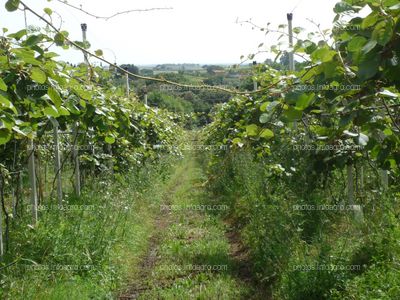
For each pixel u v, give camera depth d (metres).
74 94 3.96
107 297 4.93
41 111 3.65
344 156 4.34
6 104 2.55
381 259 4.43
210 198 10.82
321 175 6.02
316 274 4.40
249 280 5.64
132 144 10.38
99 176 8.48
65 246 5.28
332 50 2.38
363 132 2.89
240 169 8.91
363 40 2.06
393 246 4.56
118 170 9.80
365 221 5.34
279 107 2.67
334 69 2.31
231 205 9.08
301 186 6.09
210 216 8.82
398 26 1.96
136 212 8.62
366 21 1.98
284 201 6.00
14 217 5.87
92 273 5.20
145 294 5.22
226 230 8.09
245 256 6.47
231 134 8.34
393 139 2.79
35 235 5.30
